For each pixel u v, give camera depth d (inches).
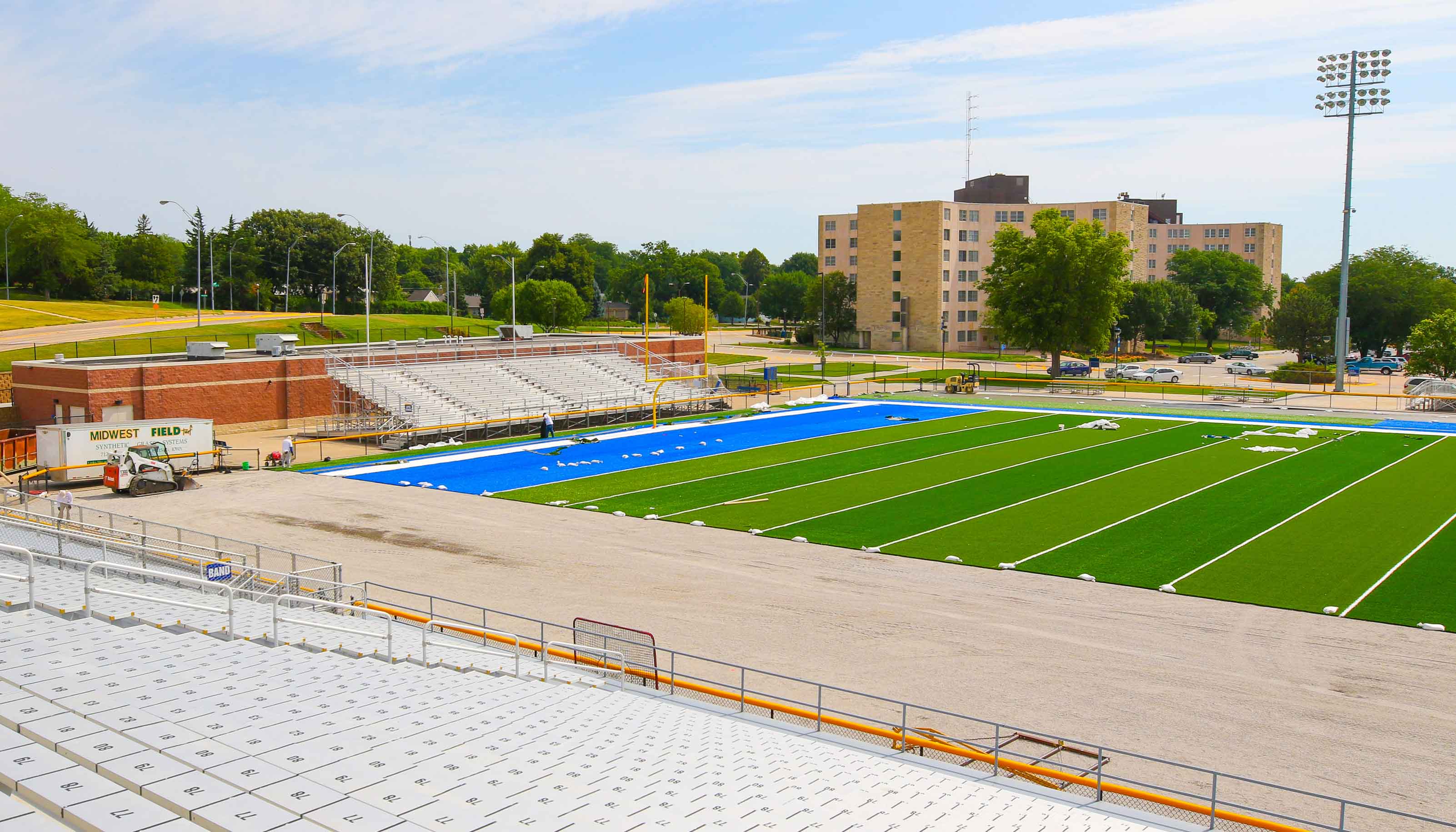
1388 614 992.2
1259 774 661.9
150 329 3221.0
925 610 1011.9
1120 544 1275.8
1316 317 4532.5
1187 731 729.0
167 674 593.6
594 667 818.2
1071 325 3777.1
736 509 1503.4
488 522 1401.3
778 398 3272.6
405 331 3873.0
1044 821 521.3
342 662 689.6
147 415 1990.7
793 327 6978.4
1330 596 1048.8
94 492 1573.6
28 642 628.1
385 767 486.6
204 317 3651.6
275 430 2231.8
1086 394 3425.2
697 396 3019.2
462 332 4060.0
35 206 4495.6
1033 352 5300.2
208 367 2098.9
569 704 664.4
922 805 528.7
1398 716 753.6
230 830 386.3
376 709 581.0
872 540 1306.6
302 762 482.9
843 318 5570.9
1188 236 7180.1
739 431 2445.9
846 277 5871.1
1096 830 516.4
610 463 1940.2
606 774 511.2
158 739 483.8
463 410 2375.7
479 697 645.3
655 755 561.3
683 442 2252.7
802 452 2097.7
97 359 2207.2
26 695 530.3
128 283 4899.1
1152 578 1121.4
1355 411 2874.0
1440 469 1818.4
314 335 3508.9
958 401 3189.0
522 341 3218.5
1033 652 892.0
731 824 461.4
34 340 2856.8
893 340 5334.6
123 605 748.6
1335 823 600.7
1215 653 887.1
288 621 693.3
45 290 4520.2
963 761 665.6
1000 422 2620.6
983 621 975.0
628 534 1337.4
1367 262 5270.7
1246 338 6678.2
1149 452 2060.8
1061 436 2343.8
